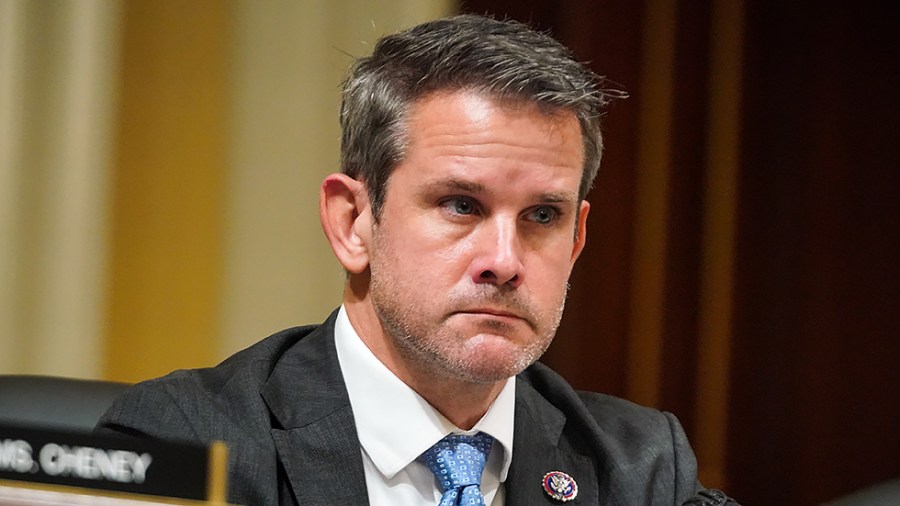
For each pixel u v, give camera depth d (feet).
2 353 29.68
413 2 31.19
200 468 10.23
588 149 16.05
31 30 29.71
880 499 18.37
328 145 31.58
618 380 38.01
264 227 31.68
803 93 39.19
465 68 14.87
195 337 31.50
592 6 36.65
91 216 30.19
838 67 39.32
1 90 29.43
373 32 31.22
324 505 15.69
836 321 39.55
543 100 14.70
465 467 16.19
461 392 16.02
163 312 31.22
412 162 14.94
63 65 29.94
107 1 30.27
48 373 30.04
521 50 15.15
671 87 38.09
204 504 10.18
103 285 30.55
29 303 29.94
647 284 38.24
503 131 14.62
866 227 39.52
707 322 38.88
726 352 39.06
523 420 17.48
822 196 39.40
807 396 39.47
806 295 39.42
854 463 39.55
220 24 31.53
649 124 38.04
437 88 14.93
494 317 14.64
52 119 29.96
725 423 39.14
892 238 39.47
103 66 30.25
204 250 31.55
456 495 15.90
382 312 15.46
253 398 16.46
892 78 39.27
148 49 31.01
